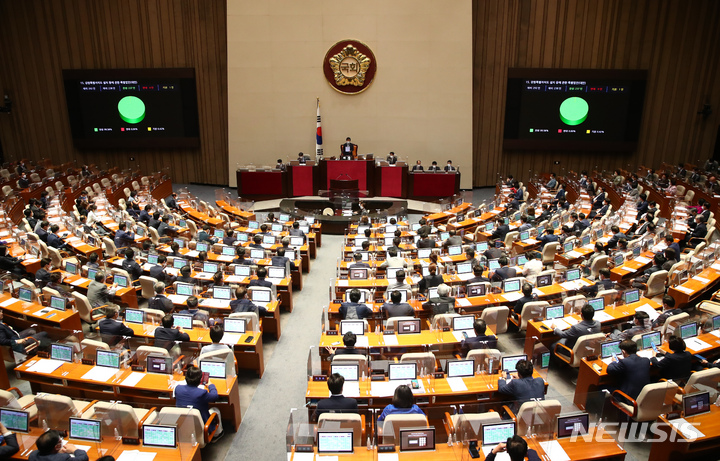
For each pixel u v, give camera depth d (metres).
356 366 6.54
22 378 6.96
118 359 7.00
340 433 5.25
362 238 13.66
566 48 22.42
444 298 8.85
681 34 21.72
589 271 10.92
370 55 22.20
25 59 23.33
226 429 7.13
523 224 14.95
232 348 8.05
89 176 21.30
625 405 6.42
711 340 7.72
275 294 9.96
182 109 23.52
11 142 24.14
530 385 6.16
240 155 23.50
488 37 22.58
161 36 23.14
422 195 20.78
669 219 15.93
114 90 23.23
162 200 19.39
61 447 5.08
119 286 10.18
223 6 22.59
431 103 22.53
